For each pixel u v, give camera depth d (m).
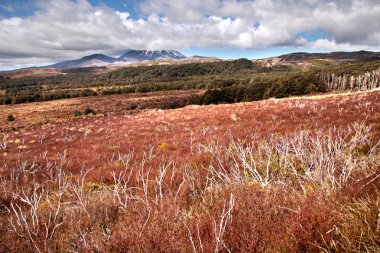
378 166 4.33
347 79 132.50
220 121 21.61
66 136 23.06
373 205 2.87
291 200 3.85
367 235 2.53
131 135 19.89
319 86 107.56
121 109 122.81
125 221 4.51
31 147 18.98
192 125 21.53
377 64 164.38
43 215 5.26
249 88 109.25
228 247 3.09
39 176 10.12
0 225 4.94
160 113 36.97
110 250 3.50
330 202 3.27
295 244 2.81
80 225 4.66
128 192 6.63
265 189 4.62
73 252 3.62
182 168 8.09
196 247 3.13
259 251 2.91
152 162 10.15
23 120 91.19
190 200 5.27
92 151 14.98
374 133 8.14
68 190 7.40
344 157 5.43
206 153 9.79
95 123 34.38
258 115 21.53
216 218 3.72
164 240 3.39
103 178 8.50
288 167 5.54
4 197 7.00
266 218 3.39
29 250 4.01
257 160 7.20
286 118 18.50
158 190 6.42
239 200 4.21
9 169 11.66
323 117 15.75
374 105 17.27
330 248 2.65
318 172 4.51
